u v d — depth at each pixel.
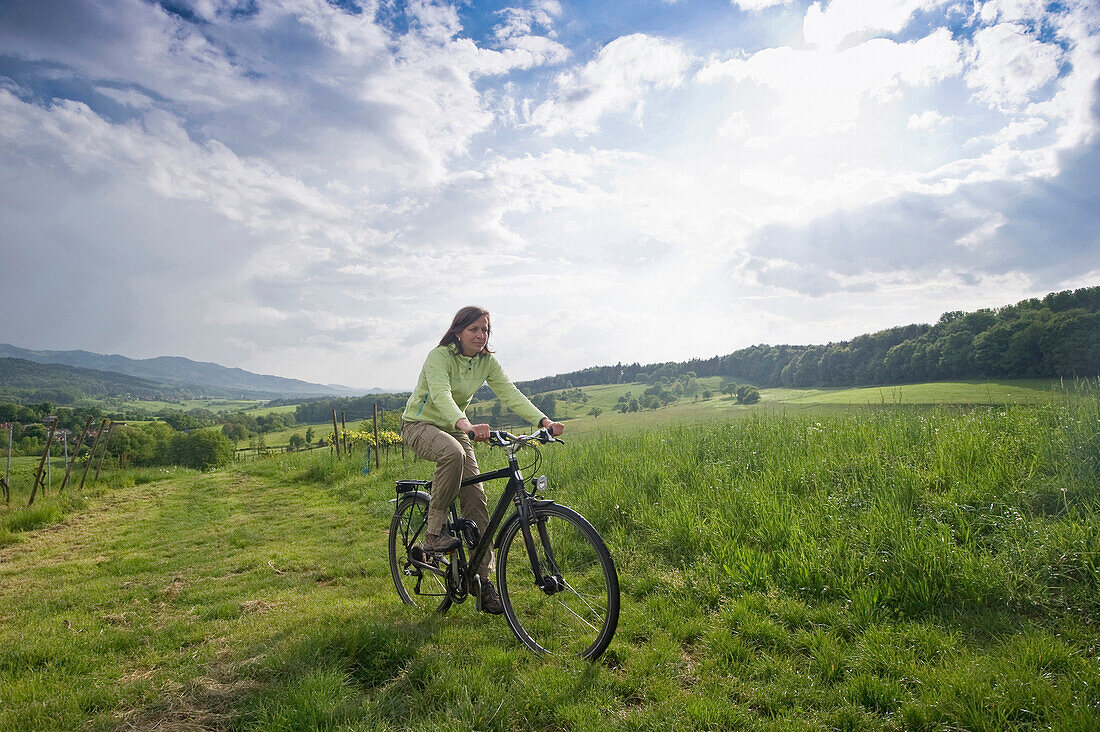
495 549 3.58
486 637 3.45
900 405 7.62
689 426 9.23
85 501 12.12
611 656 3.20
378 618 3.76
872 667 2.82
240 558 6.53
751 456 6.58
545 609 3.62
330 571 5.60
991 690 2.47
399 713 2.67
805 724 2.43
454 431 3.92
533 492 3.45
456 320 3.86
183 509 10.87
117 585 5.78
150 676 3.21
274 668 3.08
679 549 4.83
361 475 13.12
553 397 119.94
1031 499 4.24
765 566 4.04
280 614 4.22
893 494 4.65
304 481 13.73
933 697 2.49
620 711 2.63
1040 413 5.93
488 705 2.65
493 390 4.08
